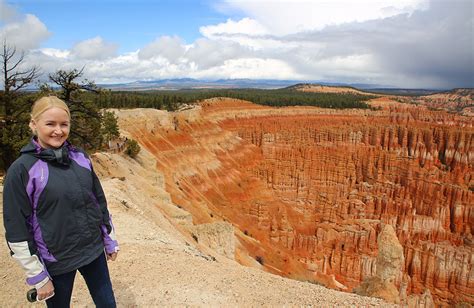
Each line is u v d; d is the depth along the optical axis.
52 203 5.12
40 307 8.98
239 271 12.98
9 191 4.86
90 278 6.02
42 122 5.04
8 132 25.83
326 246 77.75
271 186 99.31
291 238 77.38
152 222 20.91
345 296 11.37
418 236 86.50
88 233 5.59
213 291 10.34
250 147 106.44
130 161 46.47
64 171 5.28
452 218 88.12
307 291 11.59
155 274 11.01
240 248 53.28
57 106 5.09
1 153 26.17
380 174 104.88
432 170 100.38
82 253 5.55
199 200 67.62
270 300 10.29
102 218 5.96
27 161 5.01
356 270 71.50
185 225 32.28
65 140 5.43
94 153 34.81
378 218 92.62
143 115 75.38
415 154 104.44
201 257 15.32
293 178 101.62
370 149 108.31
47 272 5.27
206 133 94.75
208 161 85.38
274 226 78.81
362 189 102.44
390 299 24.91
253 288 11.13
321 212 97.19
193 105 107.50
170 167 71.62
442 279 70.31
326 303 10.52
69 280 5.62
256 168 100.75
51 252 5.26
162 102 104.81
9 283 10.08
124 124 69.69
